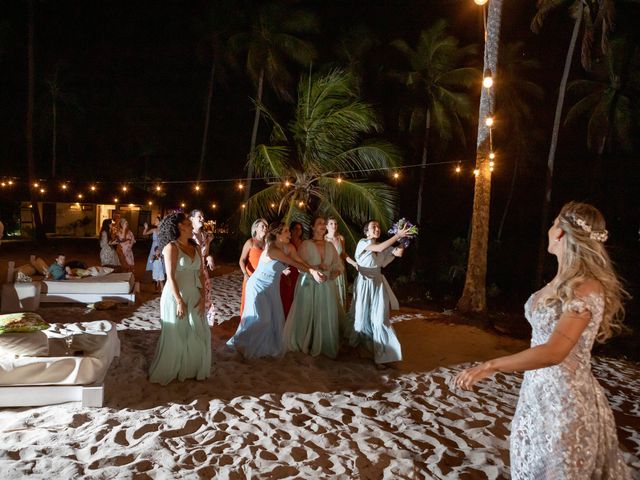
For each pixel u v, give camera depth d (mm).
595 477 2439
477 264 11539
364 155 15875
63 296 9789
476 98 28641
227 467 3857
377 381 6316
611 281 2482
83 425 4453
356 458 4141
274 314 6898
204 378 5812
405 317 11242
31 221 32656
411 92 28062
